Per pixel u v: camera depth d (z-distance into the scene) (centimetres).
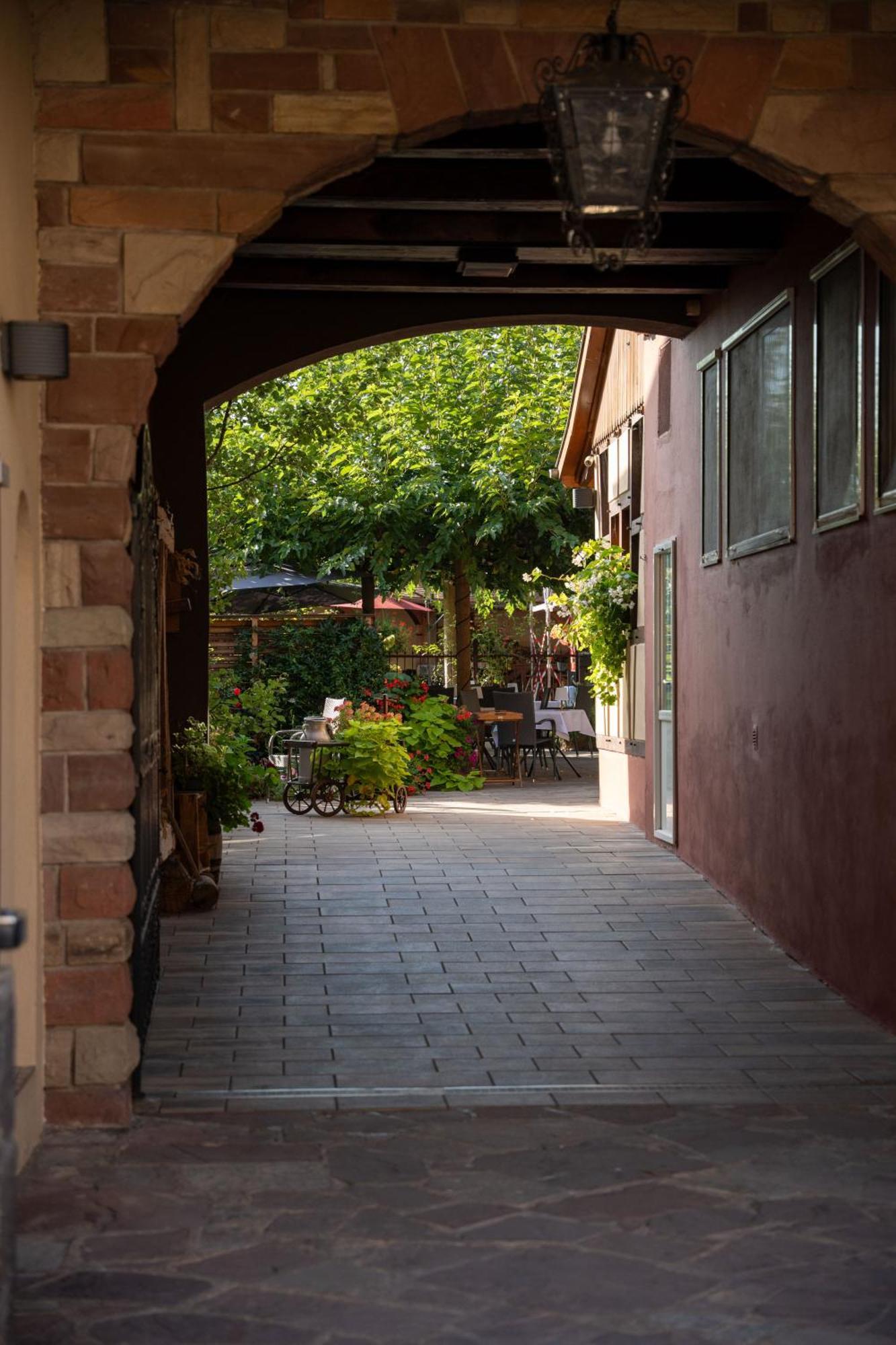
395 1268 405
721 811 1012
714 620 1032
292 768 1580
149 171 529
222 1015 689
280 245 855
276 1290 391
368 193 773
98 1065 524
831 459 766
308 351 1031
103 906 525
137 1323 371
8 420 460
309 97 532
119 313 527
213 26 530
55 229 525
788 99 540
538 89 534
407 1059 616
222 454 1617
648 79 437
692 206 792
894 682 666
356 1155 498
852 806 722
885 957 674
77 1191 463
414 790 1745
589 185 441
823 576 775
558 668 2280
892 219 543
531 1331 367
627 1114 544
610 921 920
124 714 525
